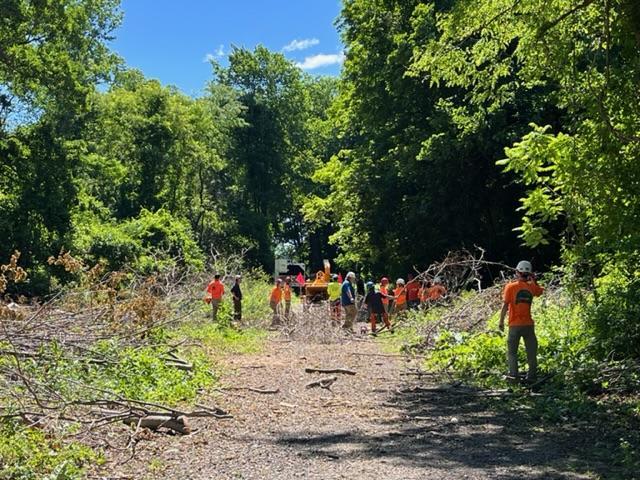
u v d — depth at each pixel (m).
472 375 12.74
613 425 8.43
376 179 35.50
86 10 39.59
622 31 11.15
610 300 11.90
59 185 32.31
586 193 12.02
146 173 50.31
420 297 23.08
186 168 55.06
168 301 19.06
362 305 27.06
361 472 6.54
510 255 32.12
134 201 50.16
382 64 34.25
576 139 12.11
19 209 31.08
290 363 14.86
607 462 6.83
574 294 13.36
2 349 9.09
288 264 51.19
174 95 53.41
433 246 33.88
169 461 6.92
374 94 35.03
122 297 17.47
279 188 71.19
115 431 7.96
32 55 30.80
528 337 11.36
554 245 29.31
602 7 11.28
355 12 35.62
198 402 10.27
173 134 50.62
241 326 22.75
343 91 40.22
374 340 20.34
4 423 7.24
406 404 10.34
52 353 9.70
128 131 49.91
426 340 16.61
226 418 9.14
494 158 28.92
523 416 9.25
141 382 10.47
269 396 10.98
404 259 36.47
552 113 27.67
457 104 31.12
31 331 10.40
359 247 40.22
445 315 17.52
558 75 12.26
